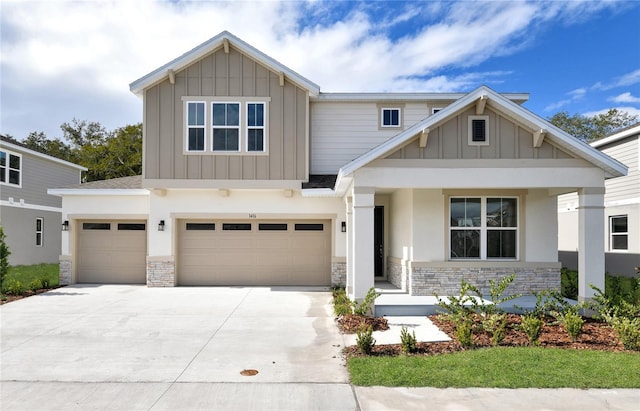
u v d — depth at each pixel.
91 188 13.95
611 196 16.22
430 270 10.89
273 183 13.04
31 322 8.83
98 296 11.86
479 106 9.32
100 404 4.81
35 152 21.70
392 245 13.62
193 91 13.11
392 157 9.38
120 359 6.45
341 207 13.66
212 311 9.91
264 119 13.14
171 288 13.27
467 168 9.38
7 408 4.71
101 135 41.91
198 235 13.90
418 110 14.74
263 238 13.90
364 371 5.74
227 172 13.04
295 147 13.16
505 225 11.25
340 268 13.55
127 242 14.17
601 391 5.14
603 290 9.28
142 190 13.79
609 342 7.11
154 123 13.02
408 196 11.42
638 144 14.91
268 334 7.93
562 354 6.37
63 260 13.95
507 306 9.64
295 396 5.04
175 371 5.91
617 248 16.05
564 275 12.08
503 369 5.75
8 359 6.44
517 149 9.44
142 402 4.87
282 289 13.12
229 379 5.61
